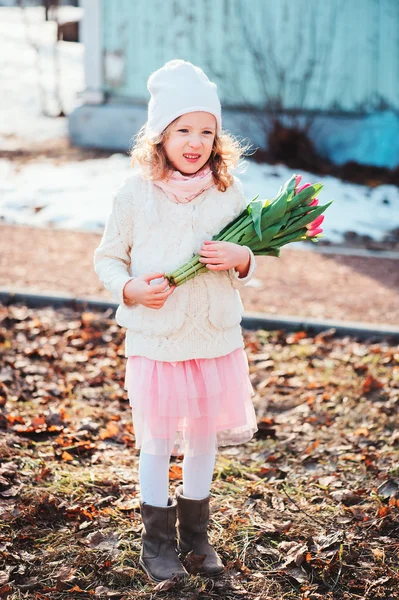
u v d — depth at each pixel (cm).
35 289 714
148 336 324
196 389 325
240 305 340
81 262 799
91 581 335
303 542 365
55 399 511
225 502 397
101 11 1266
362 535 372
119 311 334
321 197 1058
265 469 430
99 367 566
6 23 2600
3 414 474
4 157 1208
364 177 1176
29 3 1991
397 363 585
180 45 1255
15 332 621
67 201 988
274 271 801
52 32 2502
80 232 895
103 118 1287
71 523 372
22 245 845
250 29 1227
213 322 325
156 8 1249
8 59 2161
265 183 1075
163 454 333
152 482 337
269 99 1231
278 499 401
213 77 1255
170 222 323
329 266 824
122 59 1277
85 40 1282
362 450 456
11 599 319
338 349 616
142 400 325
